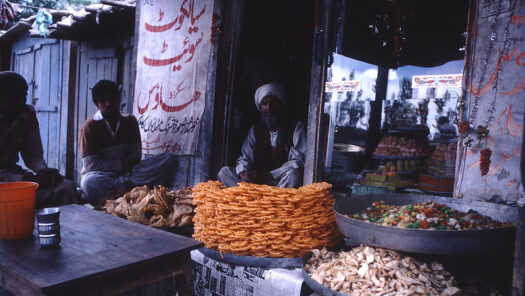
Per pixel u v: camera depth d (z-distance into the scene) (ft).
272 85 12.82
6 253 5.14
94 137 14.07
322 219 7.58
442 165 12.84
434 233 5.60
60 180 11.41
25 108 12.34
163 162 14.10
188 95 13.53
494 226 6.32
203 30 13.09
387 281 6.04
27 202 5.80
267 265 7.21
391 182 13.69
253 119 15.42
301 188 8.14
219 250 7.65
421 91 15.53
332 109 16.83
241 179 11.92
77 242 5.60
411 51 15.46
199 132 13.23
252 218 7.38
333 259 6.86
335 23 10.12
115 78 20.98
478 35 7.73
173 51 14.15
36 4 36.47
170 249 5.32
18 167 12.22
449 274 6.30
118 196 11.62
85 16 19.03
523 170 4.72
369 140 16.53
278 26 16.21
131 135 14.67
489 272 6.97
